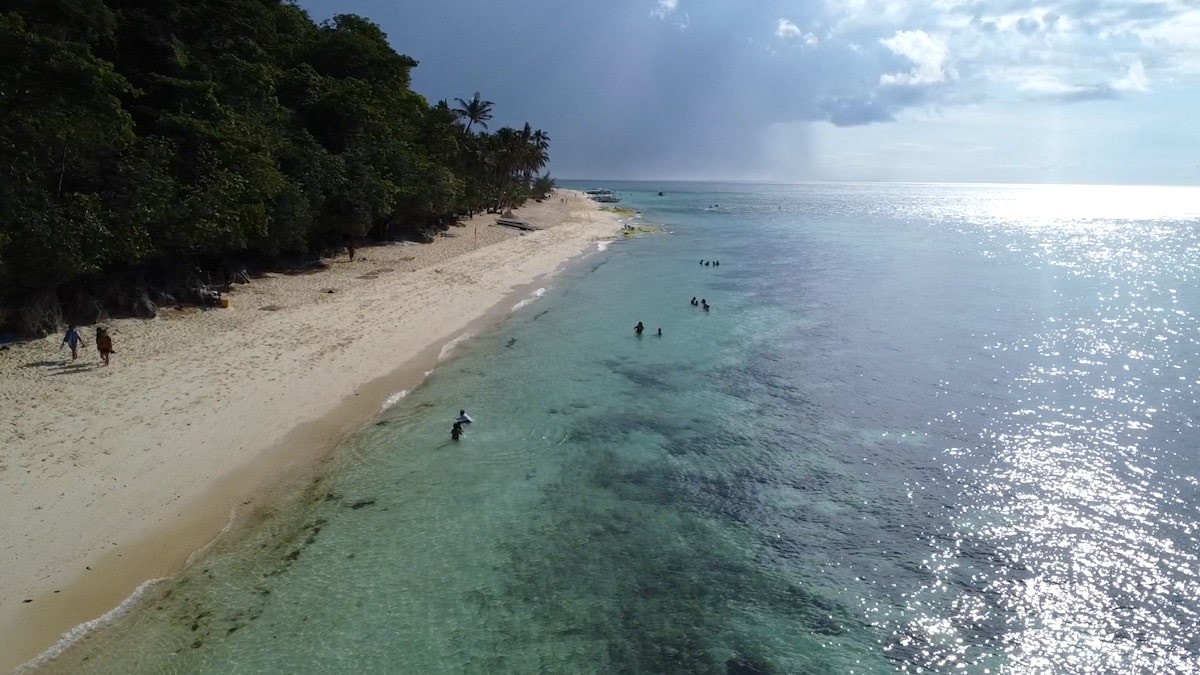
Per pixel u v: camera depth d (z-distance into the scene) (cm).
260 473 1819
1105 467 1961
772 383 2686
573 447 2092
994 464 1994
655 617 1367
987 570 1509
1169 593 1415
